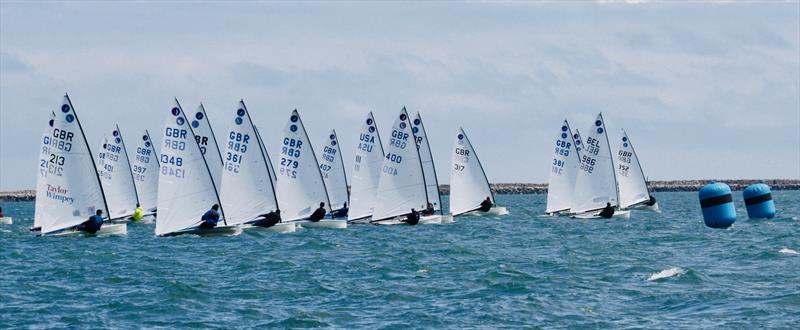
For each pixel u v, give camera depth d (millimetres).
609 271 142500
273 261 158125
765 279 130000
